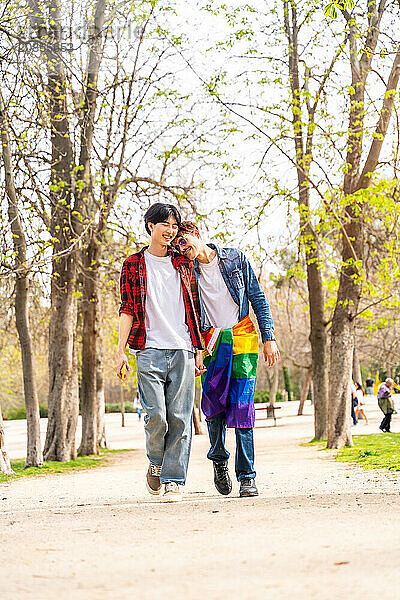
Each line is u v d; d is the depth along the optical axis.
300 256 20.70
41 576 2.76
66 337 20.16
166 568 2.83
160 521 4.38
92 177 21.75
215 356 6.26
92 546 3.46
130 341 5.94
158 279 5.99
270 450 19.83
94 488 10.12
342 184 19.22
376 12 18.05
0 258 15.80
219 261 6.21
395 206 18.05
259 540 3.39
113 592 2.44
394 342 46.69
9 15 16.03
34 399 17.47
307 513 4.47
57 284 20.09
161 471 5.96
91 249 22.84
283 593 2.34
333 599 2.24
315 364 22.64
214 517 4.46
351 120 18.41
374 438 21.16
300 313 46.03
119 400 85.81
